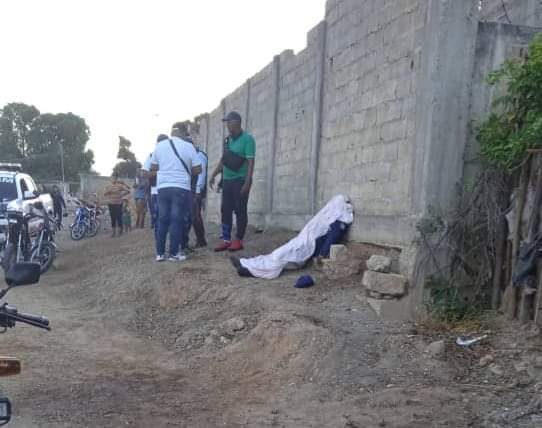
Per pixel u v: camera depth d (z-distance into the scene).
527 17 7.49
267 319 5.65
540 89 5.32
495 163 5.55
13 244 9.57
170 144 8.70
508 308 5.32
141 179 17.64
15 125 63.06
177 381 4.97
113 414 4.23
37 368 5.21
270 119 11.46
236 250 9.30
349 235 7.66
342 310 5.94
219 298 6.88
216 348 5.71
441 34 5.74
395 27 6.73
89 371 5.20
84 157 64.50
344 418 4.00
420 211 5.87
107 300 7.91
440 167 5.81
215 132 16.98
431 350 4.85
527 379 4.33
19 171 15.03
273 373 4.95
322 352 4.97
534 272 5.05
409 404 4.09
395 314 5.78
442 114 5.78
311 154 9.29
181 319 6.68
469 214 5.72
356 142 7.69
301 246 7.56
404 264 6.05
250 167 9.17
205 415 4.22
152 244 11.38
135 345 6.06
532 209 5.10
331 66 8.68
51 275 10.09
